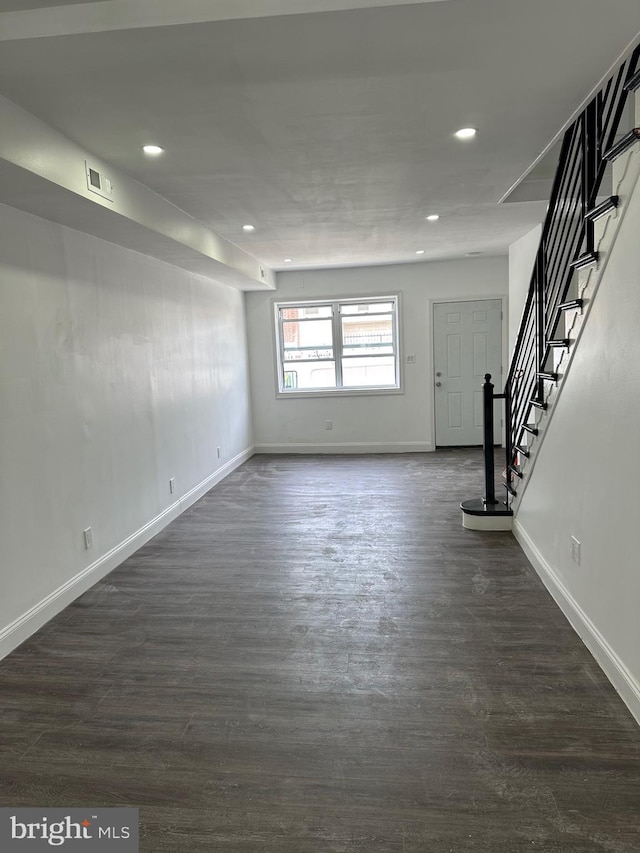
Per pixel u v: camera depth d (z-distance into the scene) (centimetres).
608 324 230
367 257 655
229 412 671
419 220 475
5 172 238
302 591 334
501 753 196
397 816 172
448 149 305
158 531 454
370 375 768
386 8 172
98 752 204
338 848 161
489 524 425
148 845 164
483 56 205
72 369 341
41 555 305
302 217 441
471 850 159
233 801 180
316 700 230
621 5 174
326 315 764
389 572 357
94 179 287
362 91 230
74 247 347
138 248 416
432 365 738
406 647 268
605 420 234
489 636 274
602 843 159
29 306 302
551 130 283
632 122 261
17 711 230
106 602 329
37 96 222
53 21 178
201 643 279
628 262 210
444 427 753
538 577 340
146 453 441
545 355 330
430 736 206
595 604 249
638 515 204
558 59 210
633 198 204
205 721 220
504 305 716
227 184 346
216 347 627
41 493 307
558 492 302
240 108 240
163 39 184
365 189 374
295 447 776
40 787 189
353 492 557
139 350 434
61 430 328
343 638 278
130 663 263
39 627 299
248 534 444
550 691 229
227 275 588
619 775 184
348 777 188
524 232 539
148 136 266
